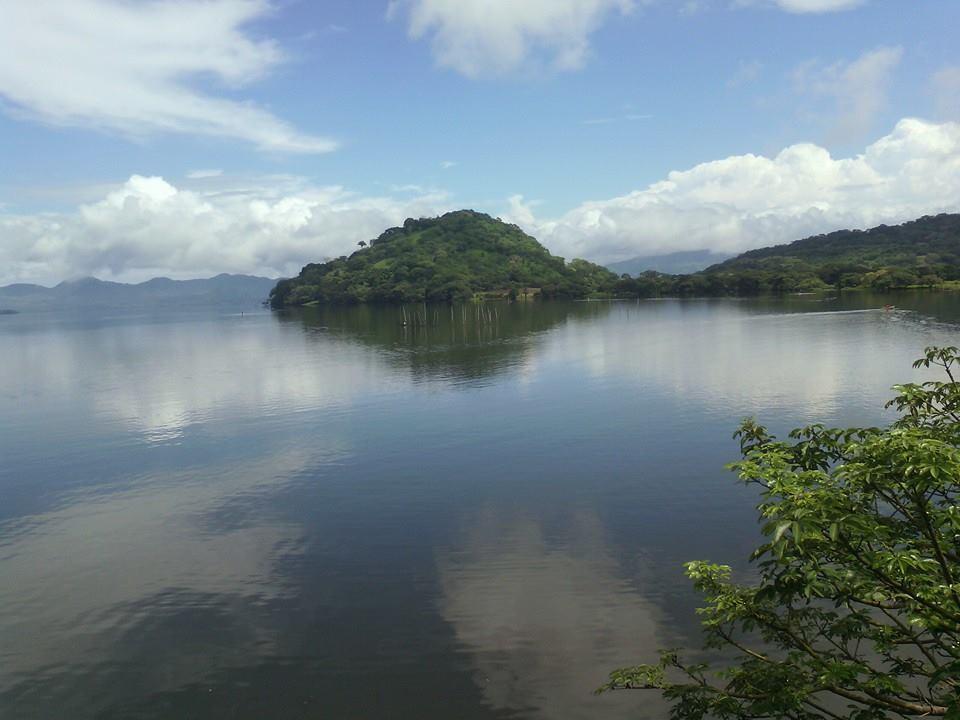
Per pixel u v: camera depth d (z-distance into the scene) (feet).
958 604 17.74
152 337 369.30
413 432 106.83
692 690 24.09
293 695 41.39
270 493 79.87
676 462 83.30
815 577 19.26
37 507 78.79
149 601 54.19
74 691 42.80
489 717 38.50
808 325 252.83
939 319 252.62
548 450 91.81
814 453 24.07
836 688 21.02
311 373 182.50
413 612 50.37
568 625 47.47
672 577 53.62
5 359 265.75
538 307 501.56
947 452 17.34
